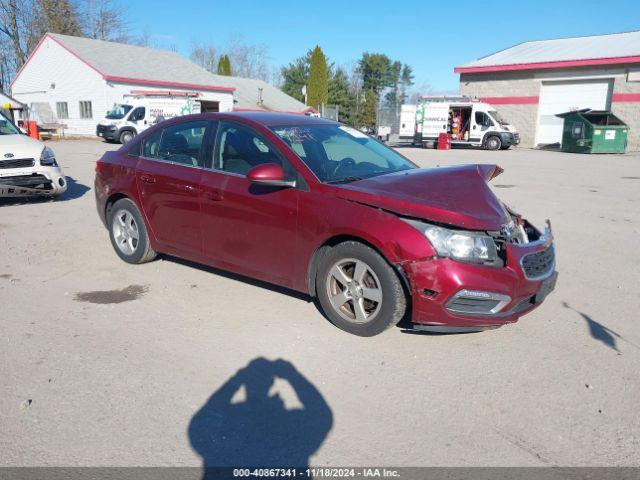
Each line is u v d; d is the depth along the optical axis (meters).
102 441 2.88
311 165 4.37
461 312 3.71
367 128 62.78
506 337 4.21
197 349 3.92
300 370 3.64
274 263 4.50
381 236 3.78
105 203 5.91
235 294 5.00
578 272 5.95
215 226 4.82
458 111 29.03
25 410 3.15
